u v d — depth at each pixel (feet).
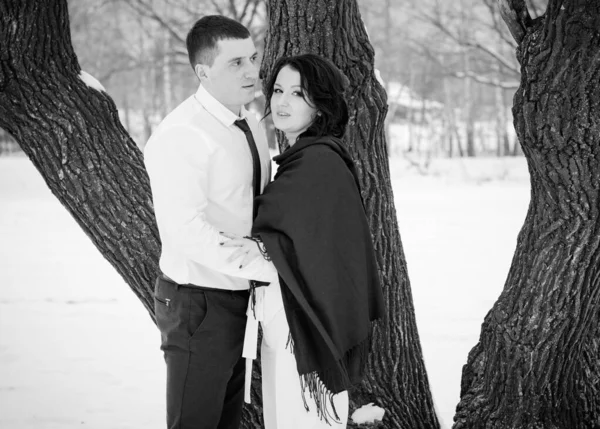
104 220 9.46
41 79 9.47
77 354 17.48
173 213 7.69
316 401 8.25
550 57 8.38
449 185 58.59
